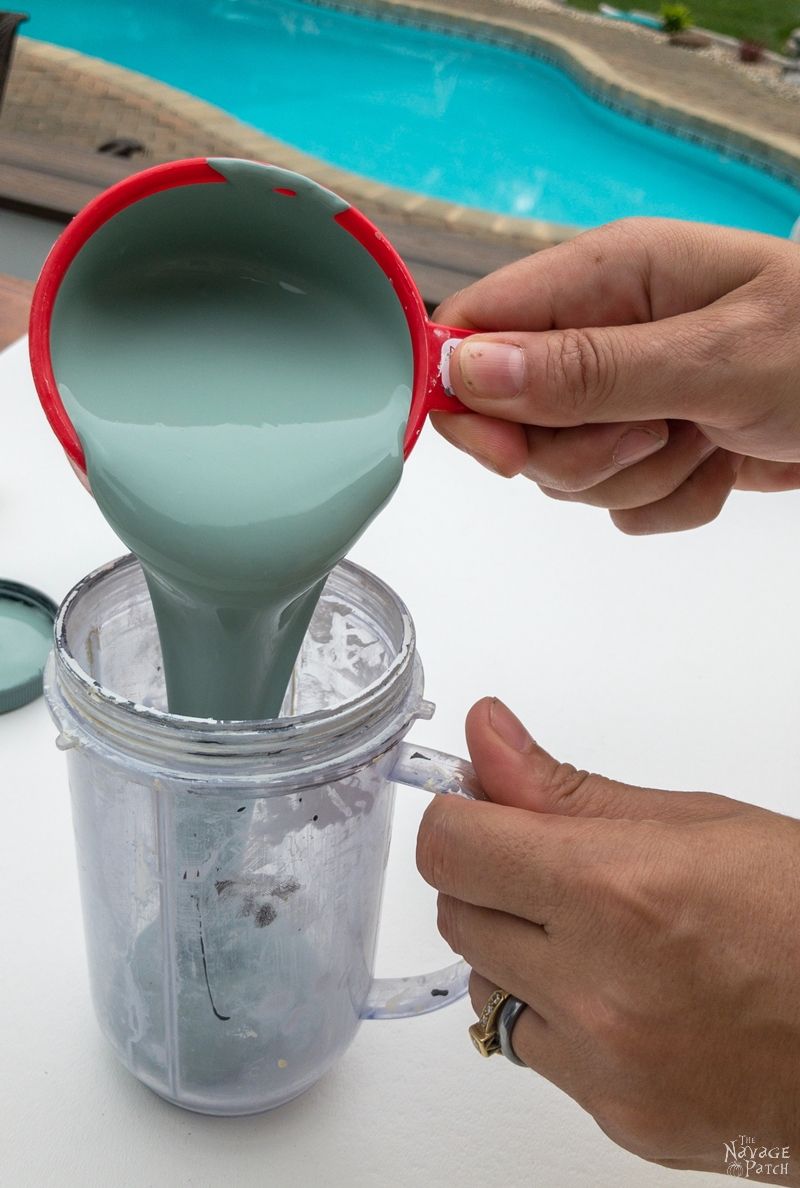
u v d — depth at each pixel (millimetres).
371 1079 435
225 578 363
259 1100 406
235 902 374
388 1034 450
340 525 372
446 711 550
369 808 380
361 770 370
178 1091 402
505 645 590
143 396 374
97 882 381
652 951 357
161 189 358
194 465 368
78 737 359
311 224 372
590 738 545
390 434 381
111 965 391
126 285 379
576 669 582
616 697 568
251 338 386
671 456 503
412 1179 409
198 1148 410
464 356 409
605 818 390
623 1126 379
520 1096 435
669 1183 417
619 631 606
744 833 371
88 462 360
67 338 369
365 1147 416
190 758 347
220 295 387
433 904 485
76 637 388
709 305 434
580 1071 382
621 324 459
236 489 367
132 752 351
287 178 357
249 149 1412
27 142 1255
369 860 391
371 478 376
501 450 439
